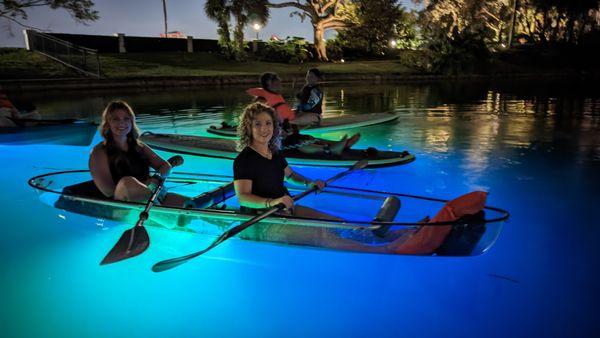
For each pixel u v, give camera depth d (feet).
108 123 11.66
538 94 54.90
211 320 8.27
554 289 9.03
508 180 16.89
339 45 112.78
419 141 24.61
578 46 114.52
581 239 11.44
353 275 9.74
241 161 10.22
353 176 17.62
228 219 10.37
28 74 65.72
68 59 72.38
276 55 98.99
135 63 80.59
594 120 32.19
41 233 12.15
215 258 10.62
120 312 8.54
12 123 23.86
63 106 43.78
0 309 8.62
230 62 92.27
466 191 15.69
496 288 9.11
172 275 9.93
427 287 9.21
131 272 10.09
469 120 32.65
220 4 91.04
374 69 90.84
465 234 9.06
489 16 134.00
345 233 9.77
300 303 8.79
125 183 11.18
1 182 17.24
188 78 68.64
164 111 39.40
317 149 18.89
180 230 11.15
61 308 8.67
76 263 10.50
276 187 10.63
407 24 121.80
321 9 105.40
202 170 18.84
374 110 39.96
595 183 16.34
